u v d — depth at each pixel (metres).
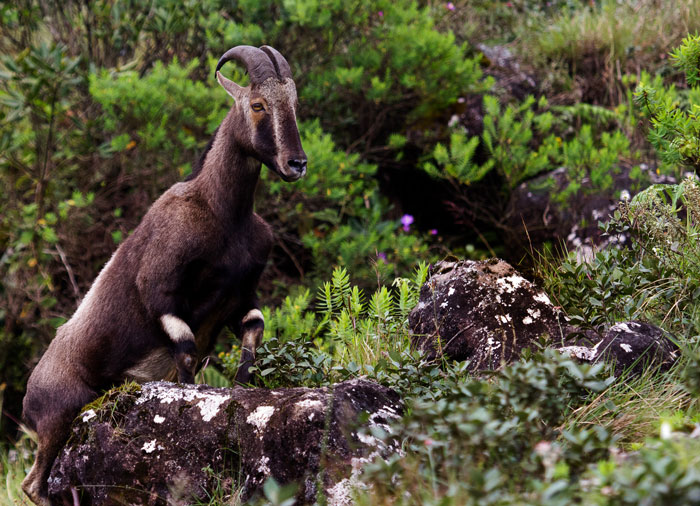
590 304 12.52
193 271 13.52
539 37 29.95
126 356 14.19
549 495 6.86
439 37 25.55
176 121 23.45
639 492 6.46
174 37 26.17
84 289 24.45
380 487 8.70
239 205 13.75
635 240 13.77
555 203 24.08
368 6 25.92
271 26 25.75
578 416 10.32
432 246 25.80
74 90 25.23
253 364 13.09
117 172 24.94
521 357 11.00
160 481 11.08
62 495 11.95
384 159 26.61
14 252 24.30
